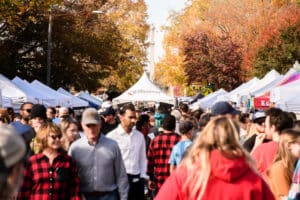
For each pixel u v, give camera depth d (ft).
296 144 18.85
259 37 164.14
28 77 139.13
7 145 7.83
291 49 149.59
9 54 131.54
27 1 93.04
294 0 163.43
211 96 114.42
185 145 31.32
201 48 189.26
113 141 25.05
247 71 177.37
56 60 137.08
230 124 14.19
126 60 178.50
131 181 31.73
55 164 22.17
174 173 14.37
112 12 208.13
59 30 135.23
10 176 7.94
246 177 14.12
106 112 38.29
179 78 229.86
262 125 25.02
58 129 22.49
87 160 24.48
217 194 13.88
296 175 17.58
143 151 32.60
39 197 21.81
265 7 185.98
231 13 191.21
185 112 55.21
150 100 107.76
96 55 142.51
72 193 22.71
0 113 36.01
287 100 58.59
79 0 143.74
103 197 24.57
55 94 84.94
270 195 14.43
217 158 13.82
